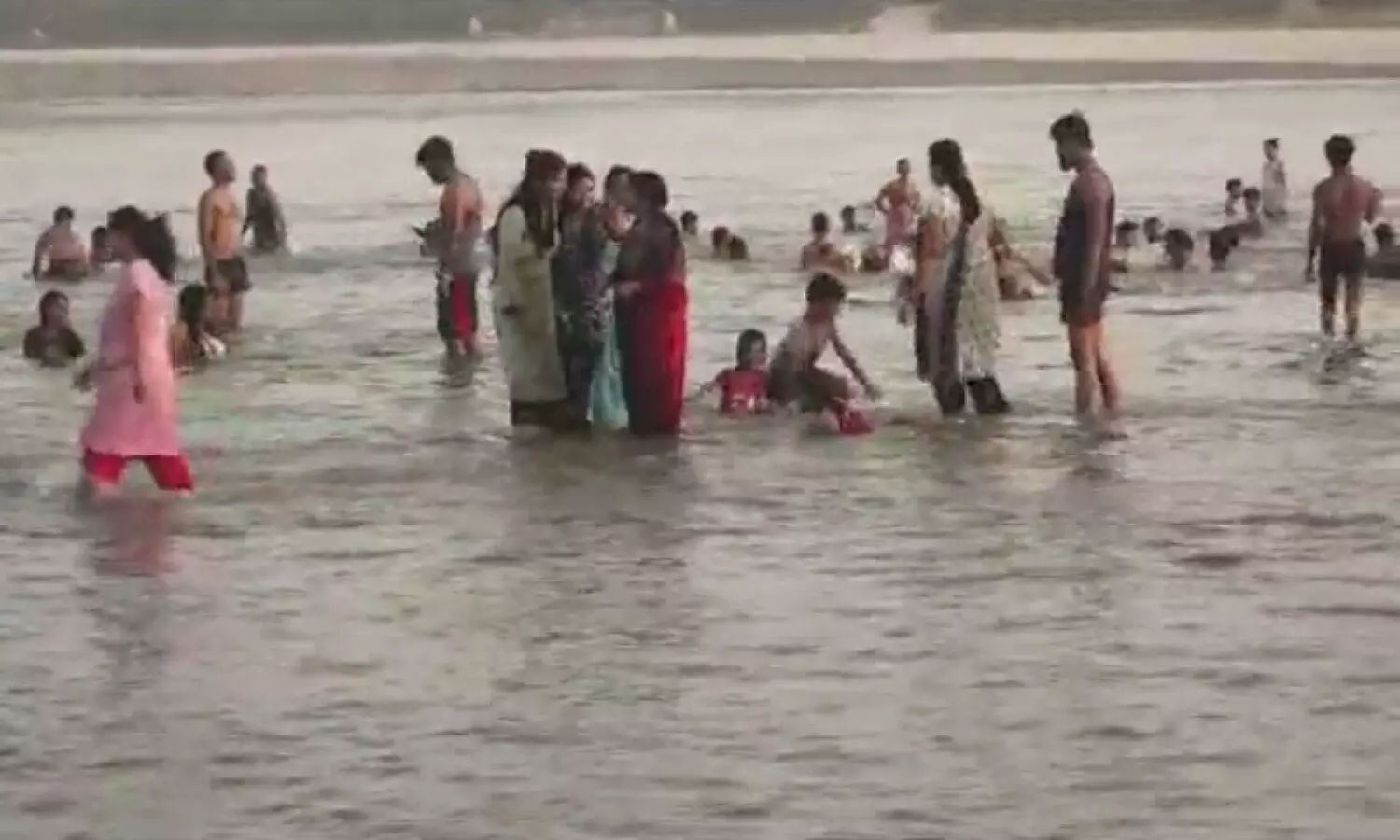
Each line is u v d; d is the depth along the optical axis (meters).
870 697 15.76
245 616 18.28
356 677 16.47
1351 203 34.53
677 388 26.67
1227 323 37.19
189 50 156.62
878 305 41.03
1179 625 17.59
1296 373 31.17
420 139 98.88
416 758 14.59
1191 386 30.03
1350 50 147.88
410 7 160.25
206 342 33.53
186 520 22.19
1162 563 19.72
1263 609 18.08
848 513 22.02
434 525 21.77
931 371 27.95
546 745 14.82
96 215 65.06
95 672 16.69
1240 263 47.47
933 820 13.32
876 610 18.14
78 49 156.12
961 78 147.25
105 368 23.48
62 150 94.56
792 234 56.31
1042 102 125.44
